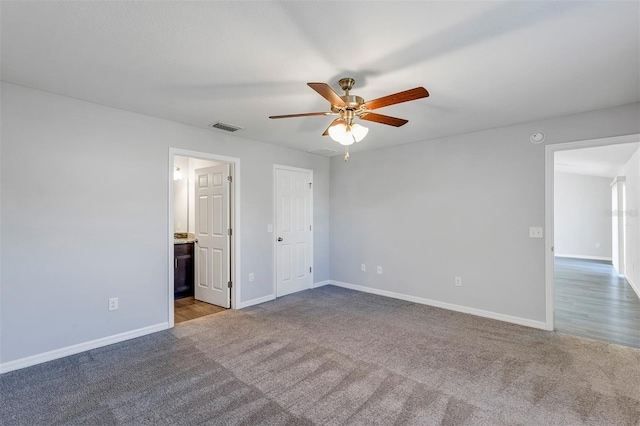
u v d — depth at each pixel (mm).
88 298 2924
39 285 2666
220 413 1998
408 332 3340
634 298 4695
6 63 2205
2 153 2498
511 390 2250
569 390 2246
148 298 3311
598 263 7973
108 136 3043
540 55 2074
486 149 3834
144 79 2455
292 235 4957
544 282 3434
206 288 4516
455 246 4086
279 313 3973
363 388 2277
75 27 1783
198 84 2537
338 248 5441
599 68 2250
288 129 3805
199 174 4664
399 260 4641
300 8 1612
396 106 3029
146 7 1604
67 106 2807
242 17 1690
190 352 2863
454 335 3252
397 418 1949
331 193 5547
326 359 2727
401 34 1845
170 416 1971
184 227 5441
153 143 3350
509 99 2844
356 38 1887
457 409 2033
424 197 4375
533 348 2941
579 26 1756
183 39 1907
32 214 2635
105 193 3027
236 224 4168
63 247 2787
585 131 3188
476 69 2270
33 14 1657
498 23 1733
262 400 2135
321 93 2045
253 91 2676
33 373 2488
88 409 2039
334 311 4051
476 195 3912
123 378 2414
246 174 4273
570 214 9188
